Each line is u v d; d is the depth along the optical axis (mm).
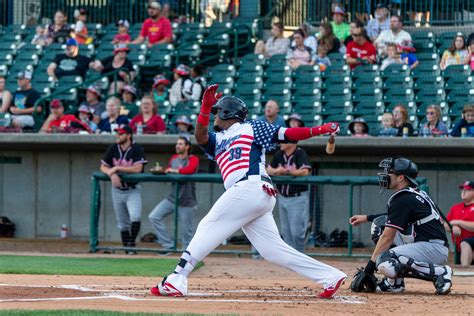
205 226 23219
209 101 22969
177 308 20938
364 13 56781
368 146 44625
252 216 23109
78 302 22109
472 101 49781
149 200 49531
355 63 52969
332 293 23703
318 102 51531
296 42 54594
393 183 26125
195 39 58438
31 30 62125
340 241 43938
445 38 54750
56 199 51875
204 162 49594
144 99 48750
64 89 55031
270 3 59688
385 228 25750
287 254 23609
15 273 31875
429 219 25922
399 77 51688
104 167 44125
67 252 44812
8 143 49594
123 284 27766
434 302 23312
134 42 58750
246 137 23062
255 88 53344
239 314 19641
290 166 41312
